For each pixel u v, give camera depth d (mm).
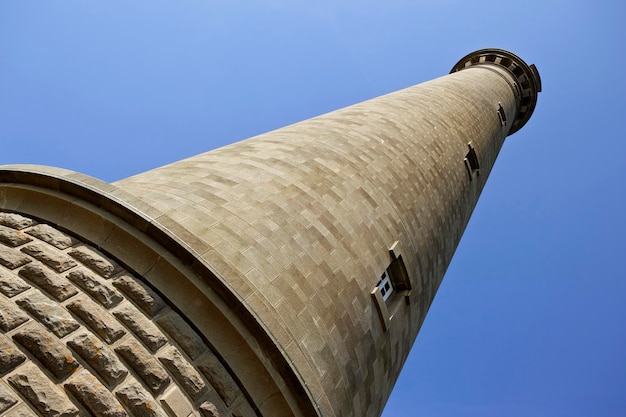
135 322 7586
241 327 8195
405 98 23062
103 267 8039
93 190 8469
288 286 10023
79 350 6828
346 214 13148
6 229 8281
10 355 6227
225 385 7828
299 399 8273
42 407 6062
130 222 8461
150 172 12289
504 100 32812
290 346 8484
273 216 11133
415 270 15375
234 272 8570
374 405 12531
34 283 7391
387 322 12922
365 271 12648
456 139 22812
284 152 13875
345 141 16078
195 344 7891
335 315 10898
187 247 8258
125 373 7004
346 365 10797
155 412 6891
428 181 18312
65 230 8492
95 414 6422
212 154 13523
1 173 9344
